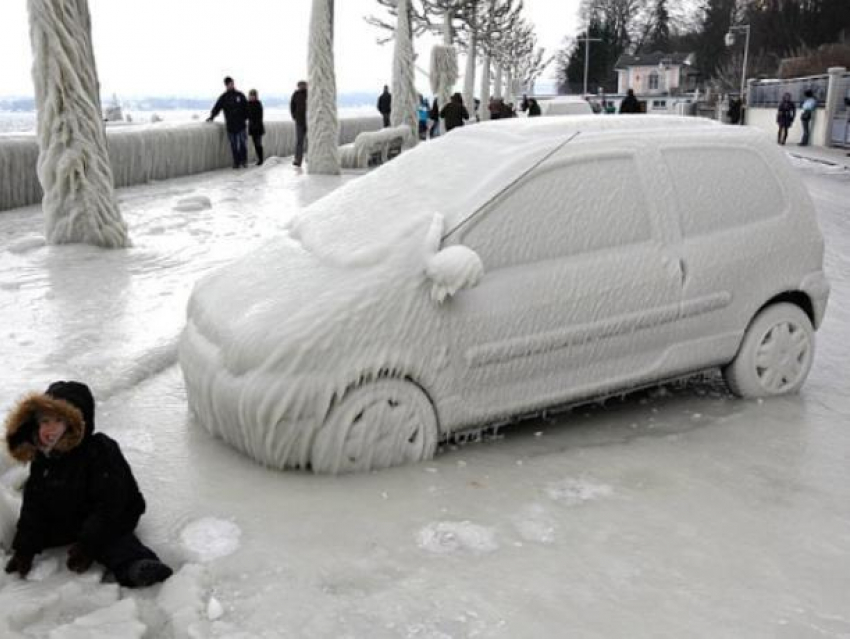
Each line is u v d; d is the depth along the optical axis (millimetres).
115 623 2742
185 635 2727
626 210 4457
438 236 3986
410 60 25781
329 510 3607
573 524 3533
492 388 4168
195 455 4148
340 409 3846
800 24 74812
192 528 3451
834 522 3582
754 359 4965
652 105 86750
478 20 48250
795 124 36375
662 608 2945
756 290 4875
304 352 3770
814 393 5188
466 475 3969
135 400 4984
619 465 4121
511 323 4109
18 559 3076
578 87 106562
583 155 4402
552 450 4297
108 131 16859
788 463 4164
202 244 10102
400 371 3916
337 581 3094
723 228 4766
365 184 4816
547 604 2961
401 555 3271
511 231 4160
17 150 13789
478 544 3352
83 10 9453
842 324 6863
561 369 4320
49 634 2688
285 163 22891
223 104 20969
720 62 87125
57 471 3092
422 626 2828
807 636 2795
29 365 5398
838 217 13430
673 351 4652
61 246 9688
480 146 4602
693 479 3975
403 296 3898
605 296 4340
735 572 3184
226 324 4090
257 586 3061
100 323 6484
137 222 11953
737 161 4875
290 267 4273
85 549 3074
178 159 19297
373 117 34344
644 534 3457
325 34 19094
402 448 4012
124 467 3193
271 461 3932
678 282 4562
